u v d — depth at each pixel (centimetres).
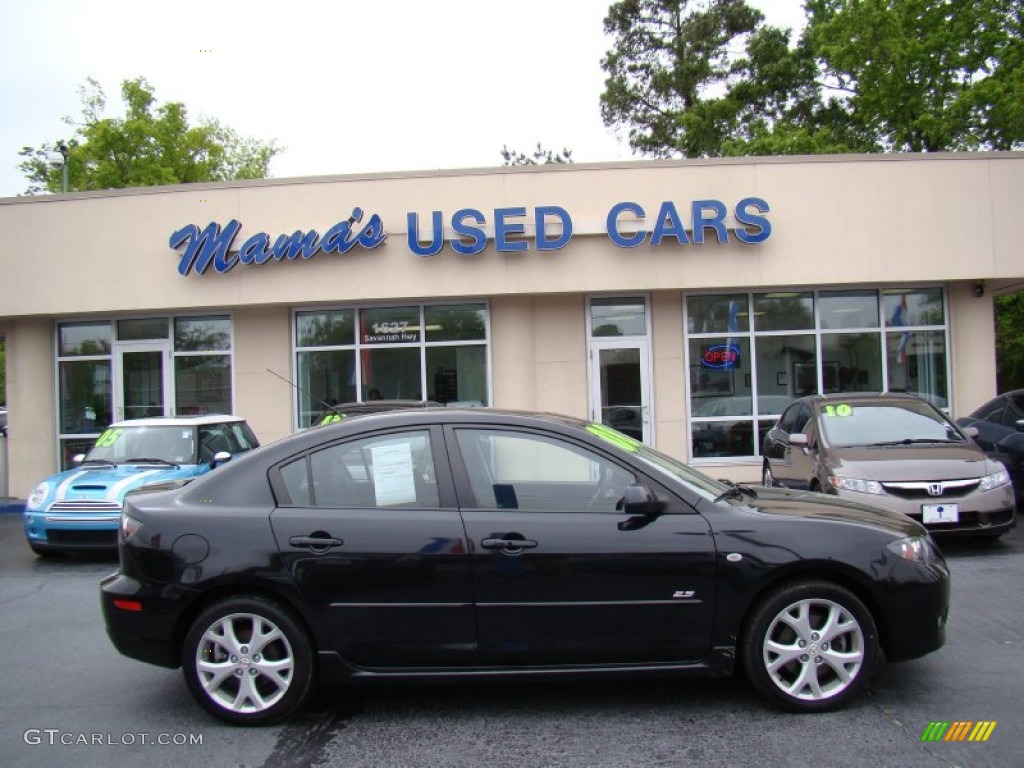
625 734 416
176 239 1322
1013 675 489
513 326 1349
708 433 1371
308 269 1309
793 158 1294
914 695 458
